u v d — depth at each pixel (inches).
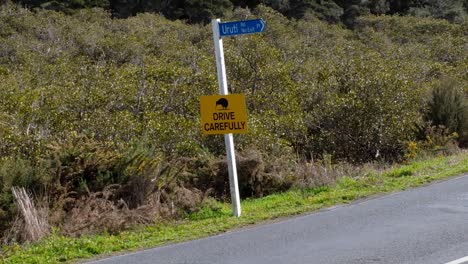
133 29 1509.6
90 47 1243.2
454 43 1369.3
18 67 1045.2
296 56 1159.6
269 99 713.0
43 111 570.3
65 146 435.8
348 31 1831.9
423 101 757.3
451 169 518.6
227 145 387.2
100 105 633.6
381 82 705.6
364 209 385.7
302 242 307.6
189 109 665.6
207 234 346.0
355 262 264.7
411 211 367.9
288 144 621.6
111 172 426.3
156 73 730.8
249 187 514.3
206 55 1072.8
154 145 510.3
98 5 1937.7
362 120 697.6
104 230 371.2
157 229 374.6
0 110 566.3
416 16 2048.5
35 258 312.7
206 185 502.3
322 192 471.2
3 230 366.3
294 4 2021.4
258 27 365.7
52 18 1518.2
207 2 1927.9
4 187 374.9
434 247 281.3
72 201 399.2
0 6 1601.9
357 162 686.5
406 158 655.8
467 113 732.7
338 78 771.4
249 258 282.7
